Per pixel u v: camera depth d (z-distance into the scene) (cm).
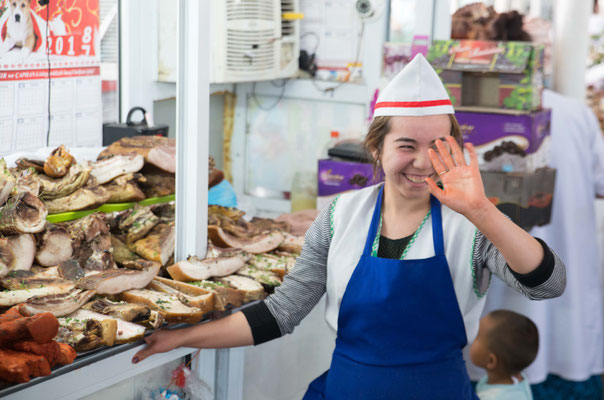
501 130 287
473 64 290
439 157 146
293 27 325
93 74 248
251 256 202
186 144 182
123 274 165
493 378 266
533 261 133
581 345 349
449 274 150
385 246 157
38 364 128
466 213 132
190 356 189
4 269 152
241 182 353
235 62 297
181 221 185
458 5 425
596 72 428
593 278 353
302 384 237
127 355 151
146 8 280
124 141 203
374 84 320
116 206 191
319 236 163
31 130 226
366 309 155
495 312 275
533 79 288
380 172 169
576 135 336
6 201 161
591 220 350
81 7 239
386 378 153
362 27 319
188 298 166
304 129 337
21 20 216
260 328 161
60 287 153
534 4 457
